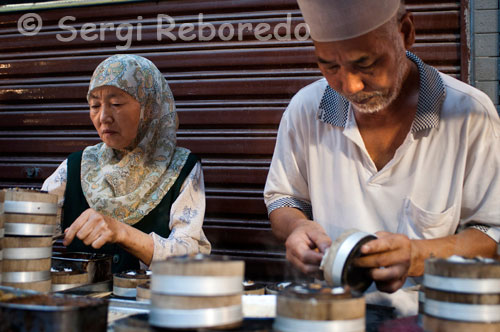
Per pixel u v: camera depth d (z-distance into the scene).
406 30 1.56
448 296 0.98
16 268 1.37
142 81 2.28
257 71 2.90
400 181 1.70
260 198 2.87
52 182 2.43
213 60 2.96
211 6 2.96
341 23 1.35
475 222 1.63
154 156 2.37
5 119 3.27
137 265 2.22
